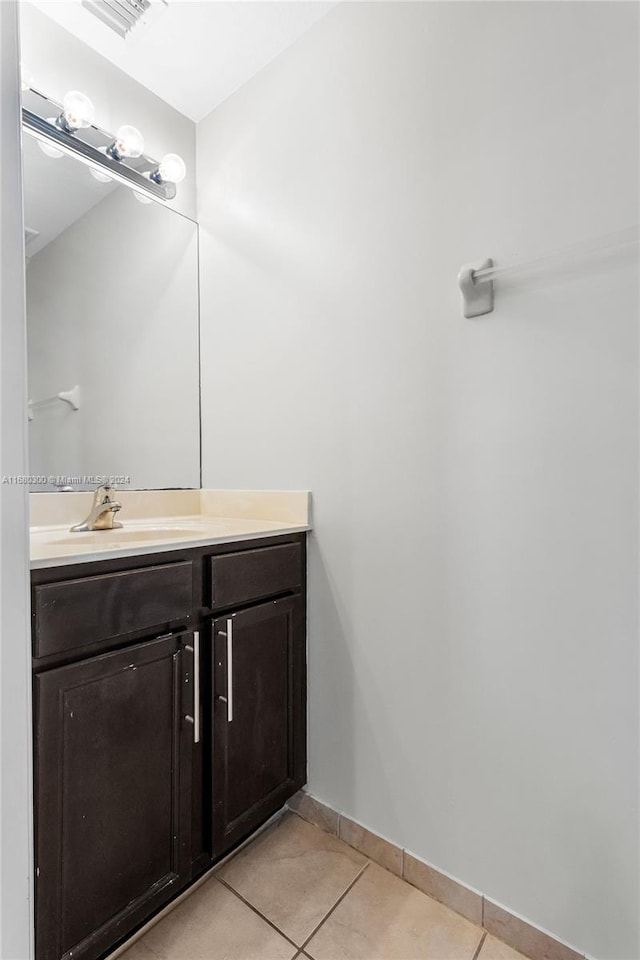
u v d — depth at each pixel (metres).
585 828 0.97
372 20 1.31
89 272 1.53
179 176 1.66
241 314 1.66
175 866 1.07
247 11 1.39
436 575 1.18
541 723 1.03
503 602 1.07
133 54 1.54
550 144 1.01
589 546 0.97
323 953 1.03
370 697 1.30
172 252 1.75
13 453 0.77
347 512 1.36
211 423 1.78
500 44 1.08
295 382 1.49
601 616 0.95
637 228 0.88
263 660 1.30
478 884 1.10
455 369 1.15
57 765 0.87
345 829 1.34
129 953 1.02
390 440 1.26
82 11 1.40
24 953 0.76
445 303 1.17
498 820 1.08
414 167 1.22
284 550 1.37
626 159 0.93
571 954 0.98
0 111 0.76
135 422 1.63
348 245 1.35
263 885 1.20
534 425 1.03
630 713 0.92
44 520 1.42
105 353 1.57
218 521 1.59
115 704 0.96
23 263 0.79
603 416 0.95
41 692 0.85
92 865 0.92
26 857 0.77
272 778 1.33
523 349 1.04
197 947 1.04
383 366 1.28
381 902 1.15
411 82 1.23
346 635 1.36
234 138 1.69
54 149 1.45
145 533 1.38
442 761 1.17
